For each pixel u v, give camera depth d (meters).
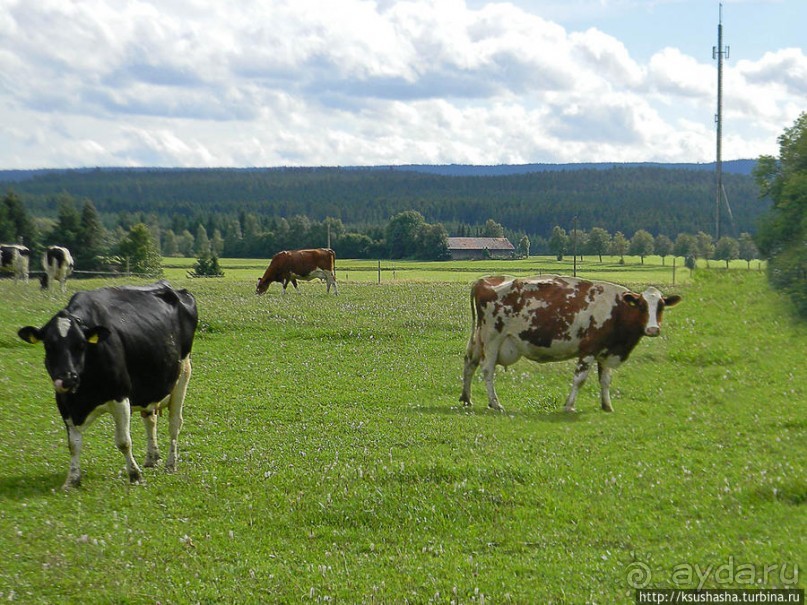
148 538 11.67
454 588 10.17
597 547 11.57
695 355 26.16
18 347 24.88
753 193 174.25
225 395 21.05
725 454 15.94
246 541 11.71
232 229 184.12
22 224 101.94
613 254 154.00
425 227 162.50
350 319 33.50
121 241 101.88
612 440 17.06
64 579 10.35
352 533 12.04
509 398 21.83
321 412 19.53
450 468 14.20
